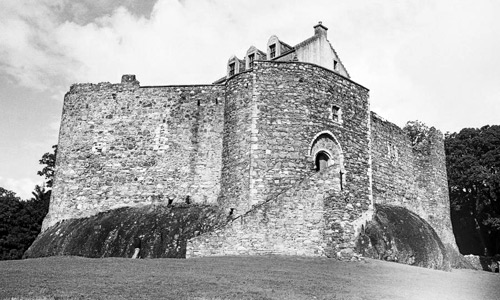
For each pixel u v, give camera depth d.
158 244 25.81
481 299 16.20
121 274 15.77
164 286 13.98
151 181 29.22
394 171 34.56
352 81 29.00
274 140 25.83
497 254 48.28
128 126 30.34
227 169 26.81
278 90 26.56
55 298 12.08
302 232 22.75
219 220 25.98
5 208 38.34
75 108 31.38
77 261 19.42
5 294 12.41
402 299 14.49
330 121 27.19
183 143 29.56
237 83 27.66
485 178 44.50
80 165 30.28
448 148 49.69
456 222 52.25
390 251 26.16
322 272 18.09
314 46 31.06
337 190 22.89
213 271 17.02
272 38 32.78
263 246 22.69
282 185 25.16
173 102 30.28
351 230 22.56
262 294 13.55
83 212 29.45
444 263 29.27
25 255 28.28
